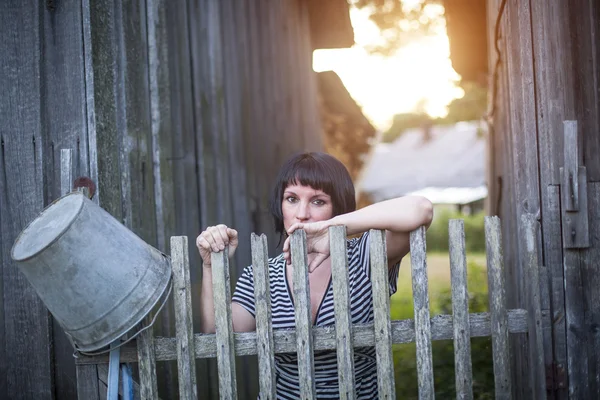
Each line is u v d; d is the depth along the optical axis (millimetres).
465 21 5508
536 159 2947
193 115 4309
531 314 2273
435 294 9250
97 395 2305
